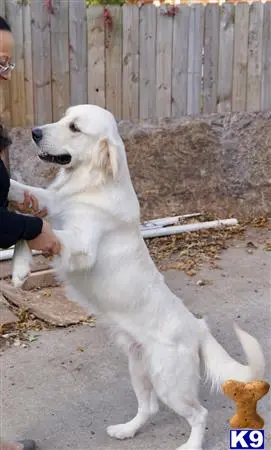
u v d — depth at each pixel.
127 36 5.53
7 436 3.19
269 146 6.05
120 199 3.07
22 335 3.95
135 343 3.16
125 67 5.59
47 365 3.69
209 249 5.19
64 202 3.08
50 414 3.34
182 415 3.11
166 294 3.14
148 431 3.28
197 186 5.88
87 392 3.50
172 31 5.64
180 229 5.39
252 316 4.23
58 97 5.46
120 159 3.06
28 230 2.70
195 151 5.88
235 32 5.82
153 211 5.72
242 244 5.32
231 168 5.96
